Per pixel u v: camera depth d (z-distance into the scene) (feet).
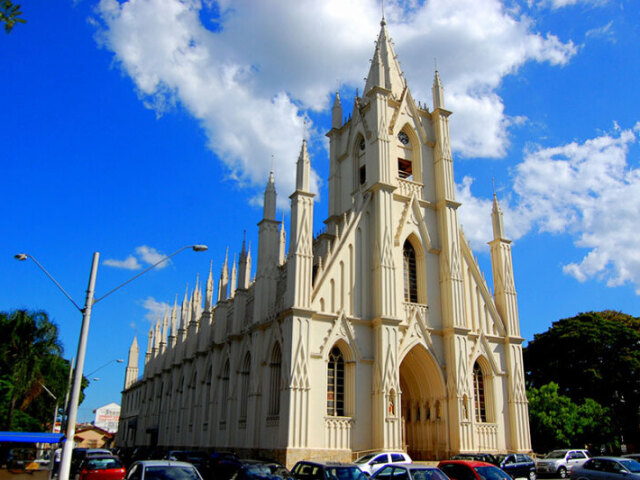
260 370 151.23
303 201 144.15
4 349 198.59
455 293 157.38
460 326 153.99
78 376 81.87
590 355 230.07
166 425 281.33
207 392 213.05
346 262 146.61
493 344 165.07
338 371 138.82
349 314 142.51
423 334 150.51
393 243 154.81
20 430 244.63
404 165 174.60
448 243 162.30
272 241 166.71
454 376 148.97
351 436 132.98
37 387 214.48
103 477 120.26
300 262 138.31
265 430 141.90
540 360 247.70
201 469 124.98
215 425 188.85
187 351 252.62
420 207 166.09
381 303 142.82
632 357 222.28
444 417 147.54
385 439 132.16
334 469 74.33
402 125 173.88
